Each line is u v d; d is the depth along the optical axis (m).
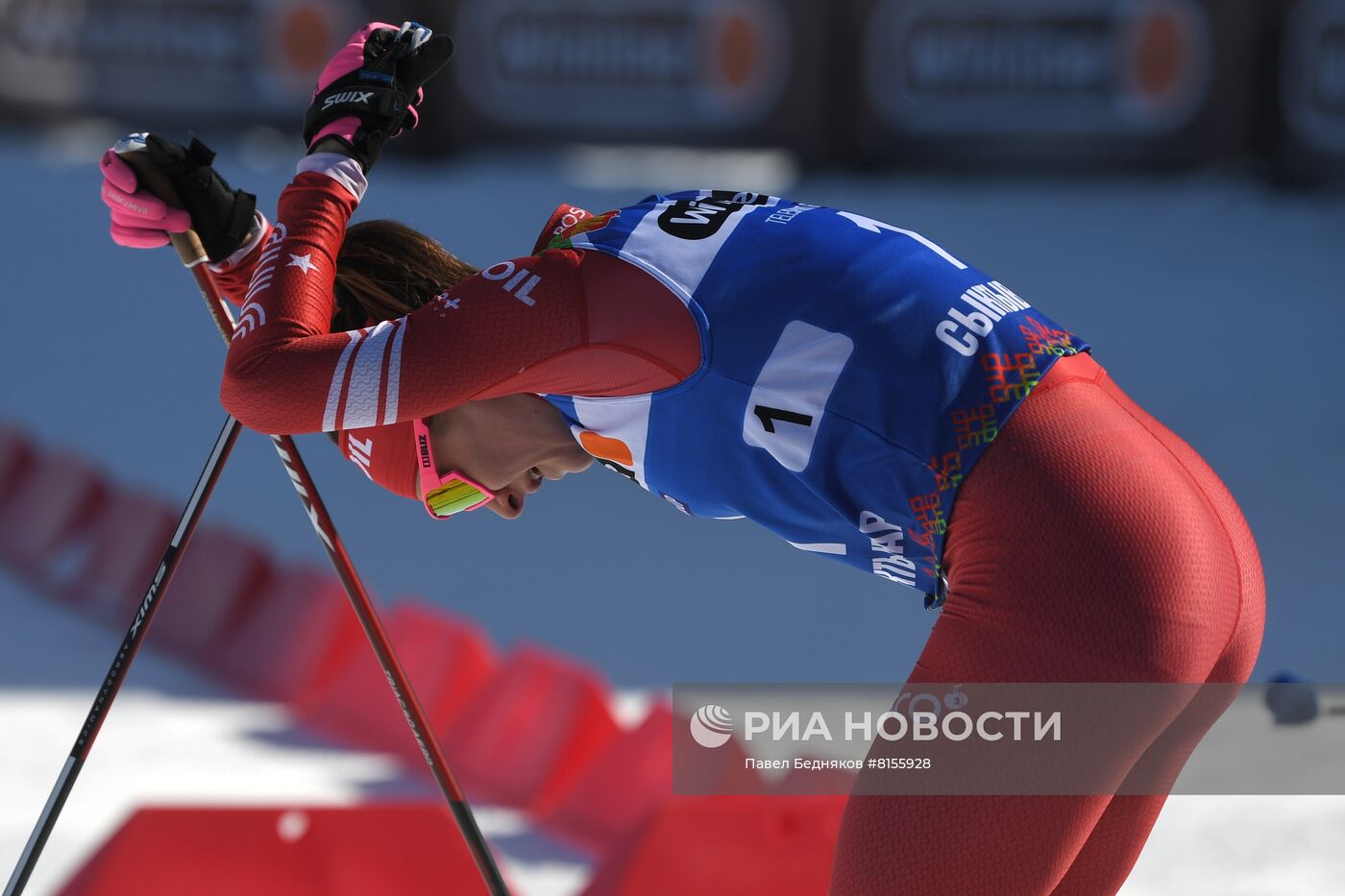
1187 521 6.72
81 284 41.53
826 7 58.25
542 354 7.00
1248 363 35.91
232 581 18.31
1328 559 22.69
